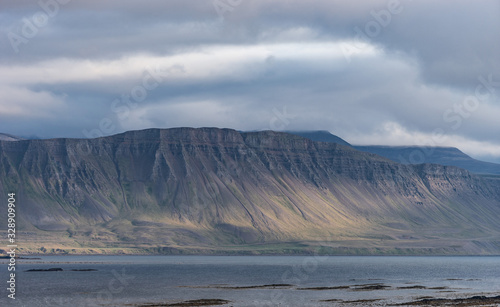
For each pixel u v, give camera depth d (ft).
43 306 574.97
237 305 570.05
